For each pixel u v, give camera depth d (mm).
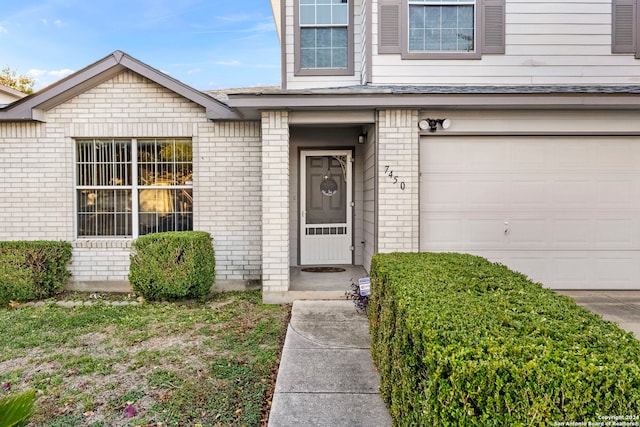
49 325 4570
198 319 4781
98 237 6383
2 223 6238
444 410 1409
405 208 5527
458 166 5770
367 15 6207
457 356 1443
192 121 6285
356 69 6742
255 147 6297
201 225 6340
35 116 6004
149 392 3027
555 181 5812
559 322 1827
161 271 5422
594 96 5172
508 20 6203
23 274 5547
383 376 2773
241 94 5148
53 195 6227
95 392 3033
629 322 4457
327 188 7582
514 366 1360
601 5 6168
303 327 4383
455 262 3404
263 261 5539
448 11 6227
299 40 6734
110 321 4715
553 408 1312
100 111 6223
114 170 6371
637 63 6191
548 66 6191
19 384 3166
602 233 5848
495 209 5809
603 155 5805
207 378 3240
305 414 2652
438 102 5230
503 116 5637
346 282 6125
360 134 7398
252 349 3846
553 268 5852
